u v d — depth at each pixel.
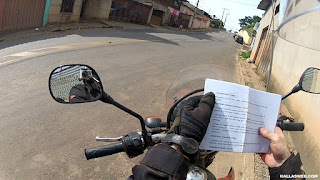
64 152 3.94
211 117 1.00
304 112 4.77
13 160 3.63
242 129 1.01
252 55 18.36
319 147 3.68
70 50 10.06
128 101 6.22
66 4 15.59
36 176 3.39
